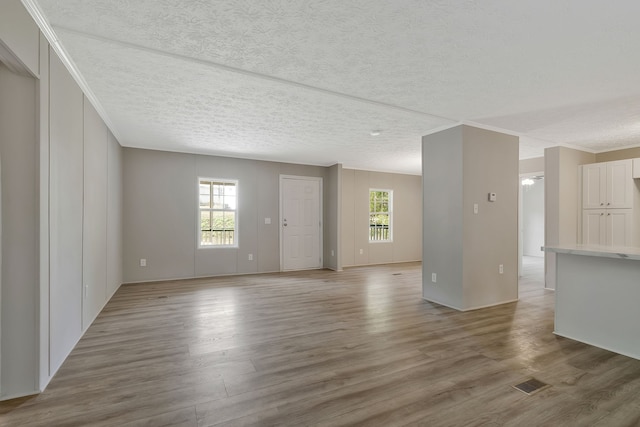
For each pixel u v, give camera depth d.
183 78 2.72
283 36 2.09
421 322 3.39
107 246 4.02
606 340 2.70
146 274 5.38
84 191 2.94
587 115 3.58
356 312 3.75
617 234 4.59
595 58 2.33
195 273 5.78
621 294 2.62
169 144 5.16
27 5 1.73
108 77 2.70
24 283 1.92
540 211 9.71
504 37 2.07
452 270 3.95
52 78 2.13
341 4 1.76
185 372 2.27
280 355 2.56
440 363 2.42
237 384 2.11
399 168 7.64
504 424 1.70
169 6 1.79
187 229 5.71
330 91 2.99
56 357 2.25
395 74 2.63
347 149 5.52
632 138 4.54
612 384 2.11
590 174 4.93
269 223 6.50
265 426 1.68
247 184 6.28
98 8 1.81
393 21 1.92
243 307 3.93
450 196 3.98
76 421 1.71
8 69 1.84
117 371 2.27
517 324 3.33
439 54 2.30
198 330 3.12
